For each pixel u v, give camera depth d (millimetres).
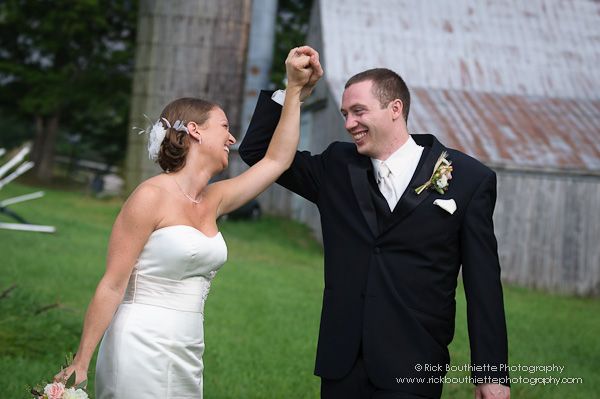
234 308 8586
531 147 14477
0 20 31312
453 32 17906
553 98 16875
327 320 3148
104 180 31391
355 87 3152
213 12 21562
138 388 2895
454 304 3119
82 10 30344
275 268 12820
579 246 14344
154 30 21766
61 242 12500
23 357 5621
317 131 17859
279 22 32406
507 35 18172
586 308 12453
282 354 6598
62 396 2688
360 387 3014
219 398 5141
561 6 19203
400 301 2984
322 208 3299
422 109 15359
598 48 18422
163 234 2930
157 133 3033
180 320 2975
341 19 17594
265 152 3439
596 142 14977
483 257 3002
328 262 3211
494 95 16625
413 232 3025
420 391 2930
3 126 44406
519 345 7953
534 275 14273
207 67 21719
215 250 3066
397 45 17344
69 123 34500
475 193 3062
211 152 3094
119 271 2850
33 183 32062
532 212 14234
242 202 3303
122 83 32781
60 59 32750
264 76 19344
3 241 11805
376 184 3184
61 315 6805
